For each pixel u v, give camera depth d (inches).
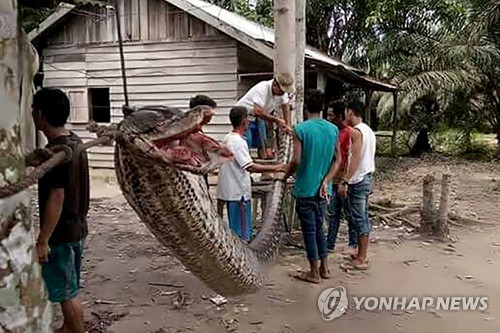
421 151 779.4
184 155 75.9
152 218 90.4
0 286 46.3
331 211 251.9
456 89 677.9
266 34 506.9
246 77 504.7
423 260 245.4
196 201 93.1
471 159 708.0
